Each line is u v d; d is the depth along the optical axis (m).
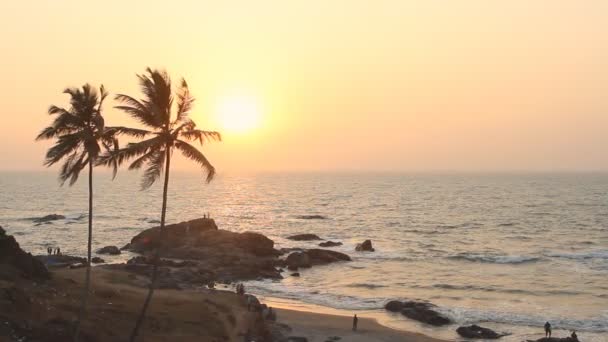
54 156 31.88
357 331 54.53
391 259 100.00
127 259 96.38
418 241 124.44
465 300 69.69
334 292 74.00
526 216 180.75
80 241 121.31
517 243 121.19
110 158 33.09
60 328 35.00
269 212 197.88
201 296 59.00
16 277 42.97
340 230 145.50
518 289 75.81
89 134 32.00
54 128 32.12
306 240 121.88
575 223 159.38
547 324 53.03
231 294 63.06
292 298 70.69
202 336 42.44
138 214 185.38
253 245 98.12
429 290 75.44
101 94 32.75
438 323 58.25
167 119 34.31
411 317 60.44
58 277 48.59
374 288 76.88
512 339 52.66
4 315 33.59
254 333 48.03
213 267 85.19
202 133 34.72
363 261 97.69
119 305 44.94
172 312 46.94
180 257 92.56
